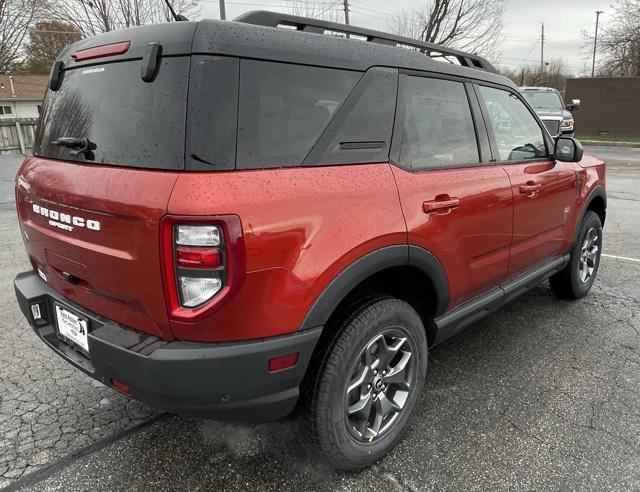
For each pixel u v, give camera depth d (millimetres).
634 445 2436
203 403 1788
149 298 1771
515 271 3193
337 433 2100
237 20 2027
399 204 2186
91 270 1971
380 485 2197
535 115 3432
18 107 34000
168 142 1711
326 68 2025
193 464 2320
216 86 1703
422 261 2316
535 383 3000
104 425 2598
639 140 20766
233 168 1715
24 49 22781
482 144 2842
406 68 2381
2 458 2346
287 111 1884
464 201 2533
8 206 8094
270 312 1778
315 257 1857
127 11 13914
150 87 1793
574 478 2221
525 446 2436
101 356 1896
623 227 6801
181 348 1748
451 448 2428
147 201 1688
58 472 2262
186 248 1646
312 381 2031
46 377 3035
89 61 2109
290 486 2191
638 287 4582
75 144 1984
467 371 3143
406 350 2396
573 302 4254
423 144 2441
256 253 1701
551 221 3451
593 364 3223
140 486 2188
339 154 2035
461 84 2752
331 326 2100
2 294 4273
